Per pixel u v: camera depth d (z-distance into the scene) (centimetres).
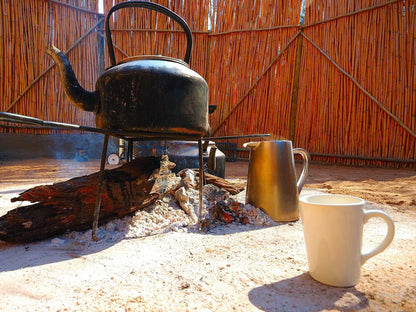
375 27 530
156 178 171
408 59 503
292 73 625
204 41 674
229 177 401
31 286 89
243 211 165
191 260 111
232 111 686
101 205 142
